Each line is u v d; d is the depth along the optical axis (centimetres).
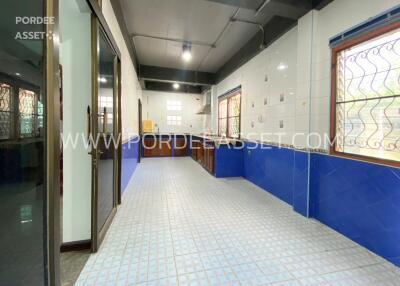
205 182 425
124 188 354
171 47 477
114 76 256
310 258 180
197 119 883
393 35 180
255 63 415
